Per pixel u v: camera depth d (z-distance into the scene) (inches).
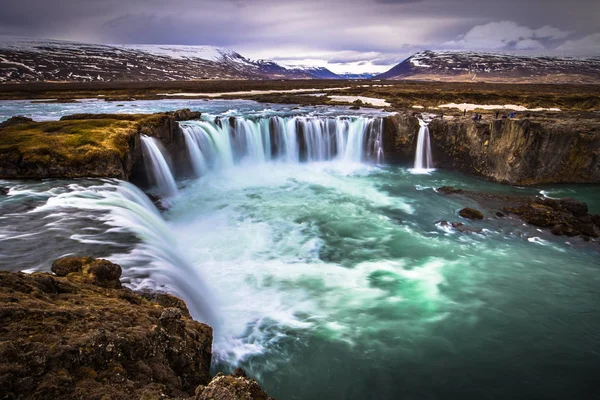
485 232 788.0
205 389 198.4
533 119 1285.7
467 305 542.6
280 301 535.5
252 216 861.8
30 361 190.2
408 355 442.9
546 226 802.2
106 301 298.2
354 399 382.9
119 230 518.3
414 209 922.1
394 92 2856.8
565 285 598.9
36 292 269.6
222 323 472.7
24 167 724.7
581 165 1130.0
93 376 204.8
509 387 404.8
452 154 1268.5
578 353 455.8
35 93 3139.8
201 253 668.7
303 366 417.7
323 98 2536.9
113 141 834.2
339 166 1325.0
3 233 484.7
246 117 1270.9
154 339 254.2
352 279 604.4
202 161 1128.2
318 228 805.9
